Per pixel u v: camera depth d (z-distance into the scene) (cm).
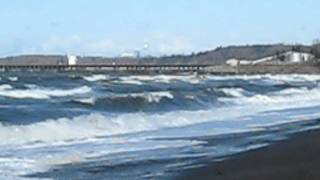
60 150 2028
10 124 2477
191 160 1808
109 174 1614
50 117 2775
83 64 14975
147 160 1828
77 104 3525
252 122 3125
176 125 2922
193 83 6950
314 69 14800
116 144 2194
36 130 2433
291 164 1611
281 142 2102
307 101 5106
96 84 5931
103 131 2591
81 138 2359
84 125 2653
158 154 1955
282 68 14812
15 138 2284
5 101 3706
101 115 2953
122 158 1872
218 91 5284
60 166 1730
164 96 4188
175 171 1623
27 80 6278
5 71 12631
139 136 2452
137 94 4169
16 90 4669
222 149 2064
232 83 7331
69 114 2934
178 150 2044
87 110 3250
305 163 1609
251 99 4919
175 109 3703
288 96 5488
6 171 1645
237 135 2495
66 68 14438
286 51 16975
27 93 4416
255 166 1619
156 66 15238
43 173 1628
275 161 1681
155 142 2262
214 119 3281
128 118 2956
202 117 3341
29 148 2059
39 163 1767
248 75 12181
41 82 5972
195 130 2705
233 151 2006
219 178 1497
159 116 3181
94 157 1888
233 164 1677
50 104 3488
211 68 14962
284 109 4131
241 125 2956
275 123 3064
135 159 1848
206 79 8644
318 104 4738
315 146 1966
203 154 1941
